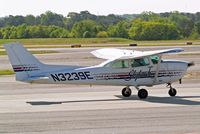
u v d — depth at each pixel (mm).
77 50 145500
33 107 44062
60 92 54656
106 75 48719
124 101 47500
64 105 45188
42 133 32938
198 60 102750
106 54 54625
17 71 46625
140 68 49562
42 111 41812
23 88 58500
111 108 43188
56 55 123375
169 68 50250
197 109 42031
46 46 178500
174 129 33781
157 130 33562
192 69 81125
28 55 46750
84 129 34125
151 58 49875
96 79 48469
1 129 34344
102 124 35875
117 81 49188
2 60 109625
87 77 48219
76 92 54500
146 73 49750
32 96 51594
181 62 50938
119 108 43125
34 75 46844
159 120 37188
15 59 46531
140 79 49719
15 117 39000
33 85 61125
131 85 49594
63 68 47750
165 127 34531
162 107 43406
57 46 177500
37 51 141000
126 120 37312
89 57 114562
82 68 48188
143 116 38969
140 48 151875
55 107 43938
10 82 64688
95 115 39656
